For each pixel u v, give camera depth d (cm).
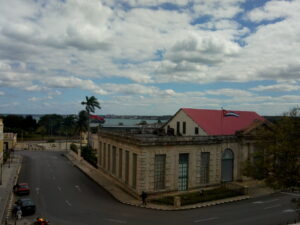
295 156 2698
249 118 5266
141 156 3431
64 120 14888
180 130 5006
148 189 3456
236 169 4266
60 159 6925
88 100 7956
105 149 5122
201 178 3934
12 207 3003
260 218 2770
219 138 4066
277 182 2756
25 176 4731
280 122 2894
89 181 4475
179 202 3117
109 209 3009
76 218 2695
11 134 8188
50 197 3475
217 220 2692
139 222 2600
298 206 2780
